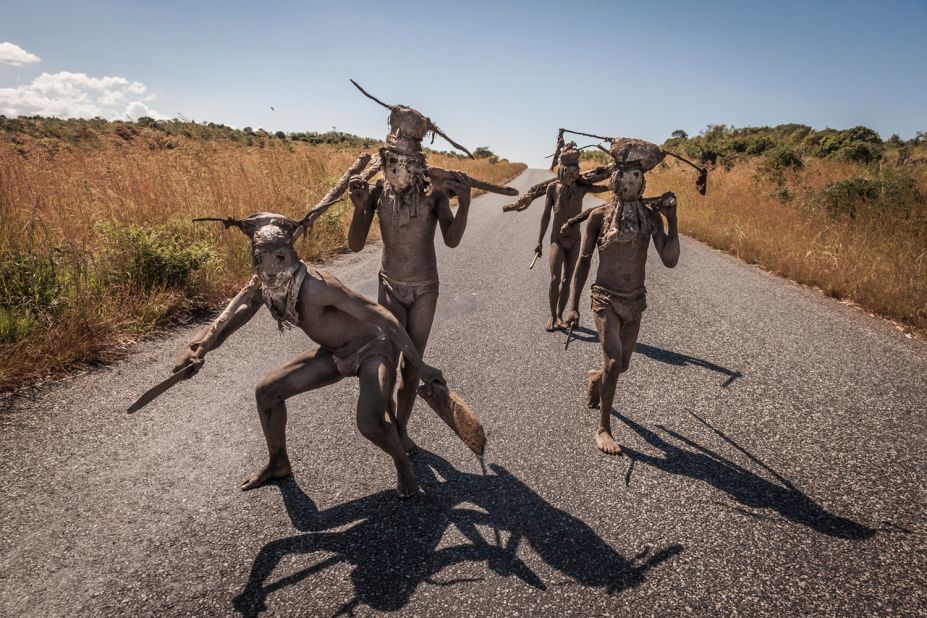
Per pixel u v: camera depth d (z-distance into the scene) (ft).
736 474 12.87
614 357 13.38
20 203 23.18
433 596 9.15
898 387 17.58
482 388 16.84
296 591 9.19
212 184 32.71
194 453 12.89
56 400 14.82
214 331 10.49
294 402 15.44
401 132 11.31
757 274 33.99
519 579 9.56
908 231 34.73
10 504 10.88
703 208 54.90
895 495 12.19
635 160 12.85
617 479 12.53
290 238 10.33
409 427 14.55
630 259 13.35
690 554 10.27
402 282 12.28
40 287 18.88
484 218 56.08
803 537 10.80
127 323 19.36
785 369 18.80
